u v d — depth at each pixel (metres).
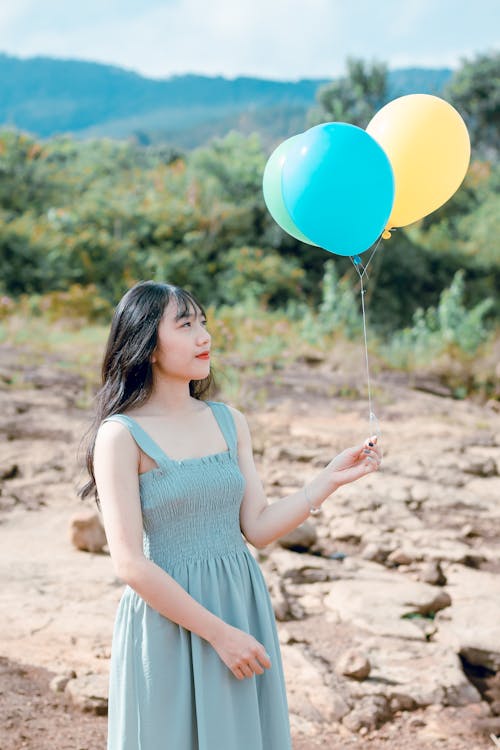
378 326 20.91
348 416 10.02
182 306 2.40
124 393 2.41
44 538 5.92
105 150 38.03
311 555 5.80
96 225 26.05
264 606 2.42
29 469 7.44
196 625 2.19
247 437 2.58
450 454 8.52
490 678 4.36
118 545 2.21
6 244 23.12
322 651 4.41
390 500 6.96
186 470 2.33
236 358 13.22
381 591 5.15
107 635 4.45
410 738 3.72
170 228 26.25
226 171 28.95
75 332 16.11
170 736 2.23
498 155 43.25
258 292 23.80
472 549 6.00
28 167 28.22
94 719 3.70
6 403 9.55
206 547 2.35
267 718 2.36
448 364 13.16
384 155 2.81
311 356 13.62
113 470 2.27
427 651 4.46
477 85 43.03
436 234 29.77
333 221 2.80
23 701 3.76
